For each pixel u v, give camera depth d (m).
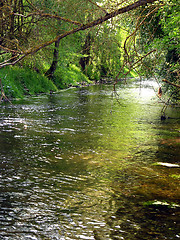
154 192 5.98
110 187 6.23
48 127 11.91
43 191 5.97
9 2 4.92
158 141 10.19
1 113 14.38
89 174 6.96
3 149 8.64
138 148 9.28
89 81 35.38
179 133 11.45
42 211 5.16
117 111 16.38
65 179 6.62
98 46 5.16
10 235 4.43
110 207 5.34
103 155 8.47
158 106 18.22
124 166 7.58
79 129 11.76
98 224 4.77
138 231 4.58
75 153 8.58
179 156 8.52
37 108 16.58
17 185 6.21
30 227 4.66
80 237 4.42
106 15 4.79
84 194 5.88
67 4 5.11
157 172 7.16
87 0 4.88
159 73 13.26
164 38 11.80
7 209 5.19
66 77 31.33
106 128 12.09
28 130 11.19
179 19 11.08
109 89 28.05
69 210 5.21
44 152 8.55
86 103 19.25
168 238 4.39
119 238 4.40
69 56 22.31
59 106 17.69
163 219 4.92
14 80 21.58
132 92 25.58
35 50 4.48
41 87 24.30
